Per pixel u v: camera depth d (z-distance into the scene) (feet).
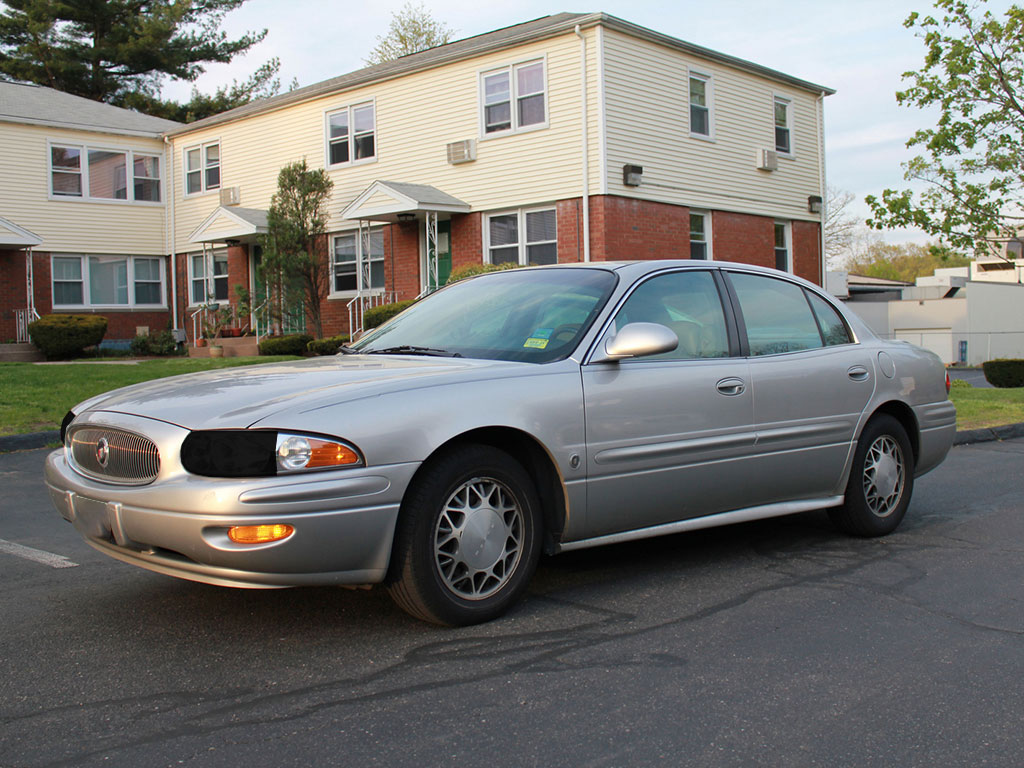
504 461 12.92
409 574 12.08
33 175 79.41
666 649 11.96
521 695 10.44
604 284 15.06
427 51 74.84
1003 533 18.94
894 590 14.75
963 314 105.81
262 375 13.44
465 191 64.49
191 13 131.44
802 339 17.22
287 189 69.77
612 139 58.23
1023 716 9.97
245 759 8.91
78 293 82.64
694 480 14.92
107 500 11.85
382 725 9.67
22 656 11.75
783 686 10.75
